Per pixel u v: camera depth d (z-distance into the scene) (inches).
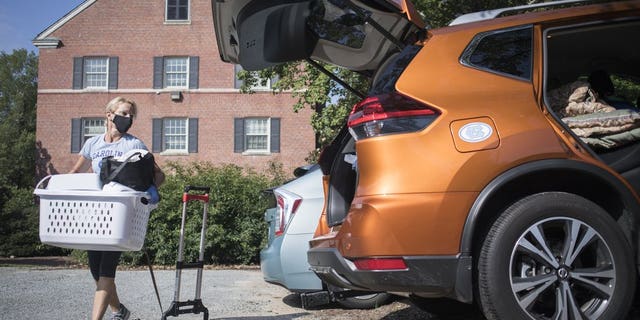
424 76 125.4
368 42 145.9
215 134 1050.1
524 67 128.5
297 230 211.2
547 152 119.6
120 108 176.6
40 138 1061.8
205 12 1066.1
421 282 116.6
